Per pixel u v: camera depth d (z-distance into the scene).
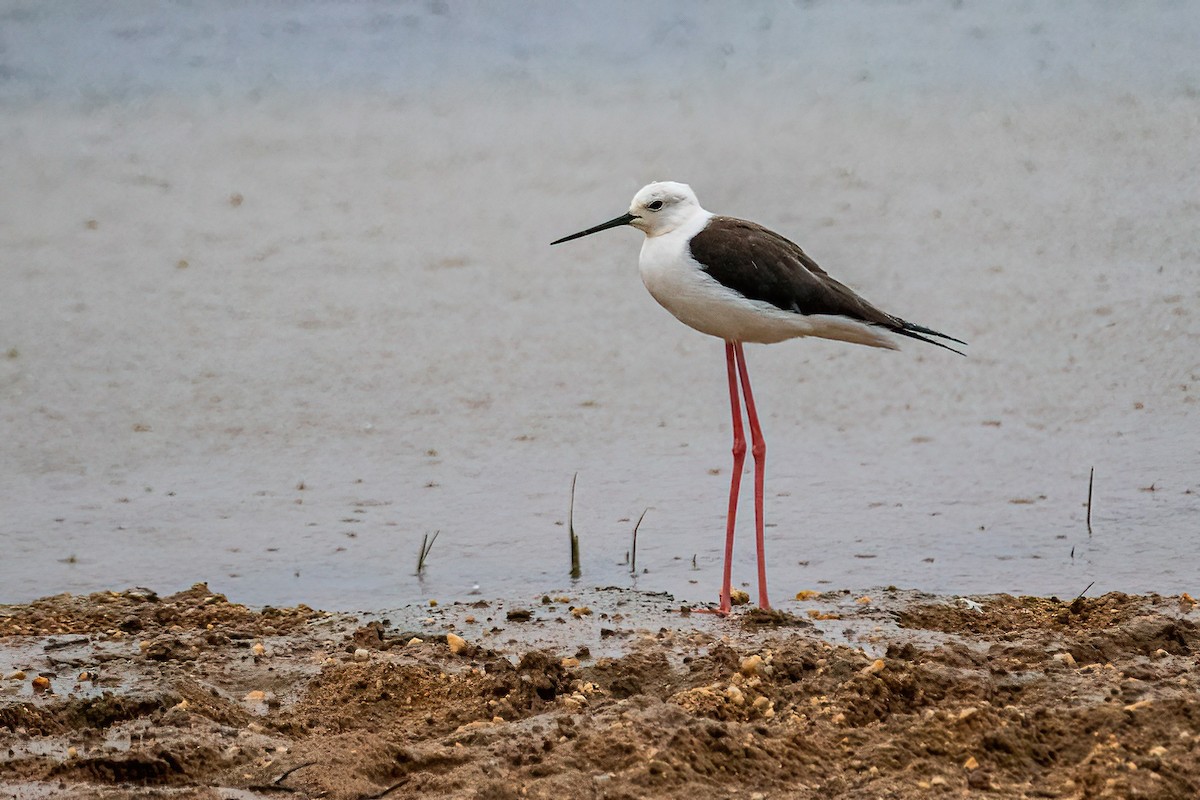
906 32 33.12
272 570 10.91
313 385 14.98
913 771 6.70
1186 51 30.28
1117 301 16.64
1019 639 8.58
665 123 26.33
